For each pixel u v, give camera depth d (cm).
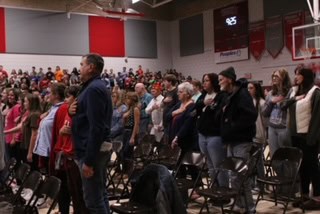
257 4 1513
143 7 1842
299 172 421
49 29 1614
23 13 1559
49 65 1614
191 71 1831
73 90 374
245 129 382
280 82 451
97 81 293
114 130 594
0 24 1512
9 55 1530
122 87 1625
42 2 1595
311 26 948
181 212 280
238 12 1588
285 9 1409
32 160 484
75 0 1639
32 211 335
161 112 632
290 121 427
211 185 407
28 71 1566
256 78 1531
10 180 493
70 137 349
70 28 1659
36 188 336
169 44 1923
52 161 387
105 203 307
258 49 1516
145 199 310
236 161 381
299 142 421
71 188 344
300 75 421
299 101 418
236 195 360
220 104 404
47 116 434
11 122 575
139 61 1834
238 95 382
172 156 467
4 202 350
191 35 1819
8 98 601
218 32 1681
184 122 451
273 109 464
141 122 629
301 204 418
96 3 1477
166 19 1917
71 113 300
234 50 1612
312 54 946
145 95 672
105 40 1742
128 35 1802
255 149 422
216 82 422
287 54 1410
